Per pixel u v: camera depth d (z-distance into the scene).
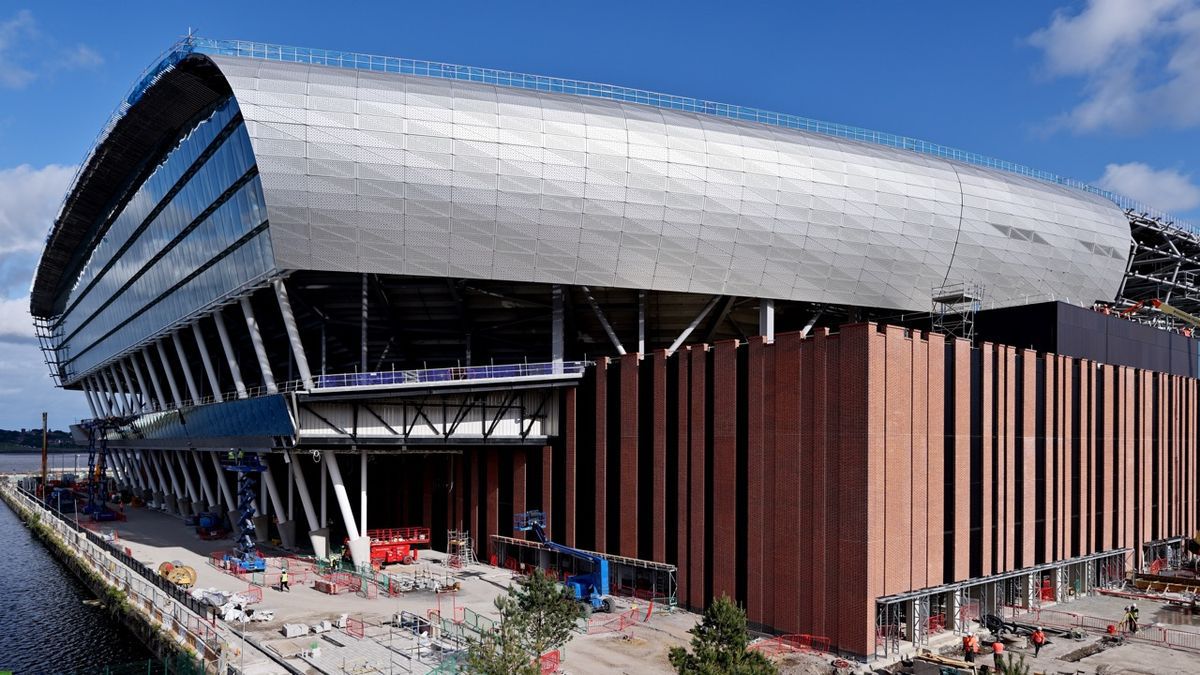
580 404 49.03
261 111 47.75
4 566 64.81
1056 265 66.38
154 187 71.50
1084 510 46.34
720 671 23.23
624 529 44.97
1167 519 54.44
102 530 78.44
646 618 39.06
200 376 99.00
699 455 40.91
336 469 52.53
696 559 40.53
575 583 42.78
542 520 49.81
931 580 36.06
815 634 34.72
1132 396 51.44
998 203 63.00
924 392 36.50
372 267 51.12
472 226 51.00
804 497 35.69
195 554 61.22
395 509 64.69
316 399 49.47
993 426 40.25
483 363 67.69
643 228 53.31
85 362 120.75
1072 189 72.06
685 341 66.19
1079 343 47.94
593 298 57.53
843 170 57.34
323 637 36.16
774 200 55.31
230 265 57.44
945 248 61.00
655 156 52.84
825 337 35.41
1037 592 42.88
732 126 56.41
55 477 162.75
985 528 39.12
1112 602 44.12
